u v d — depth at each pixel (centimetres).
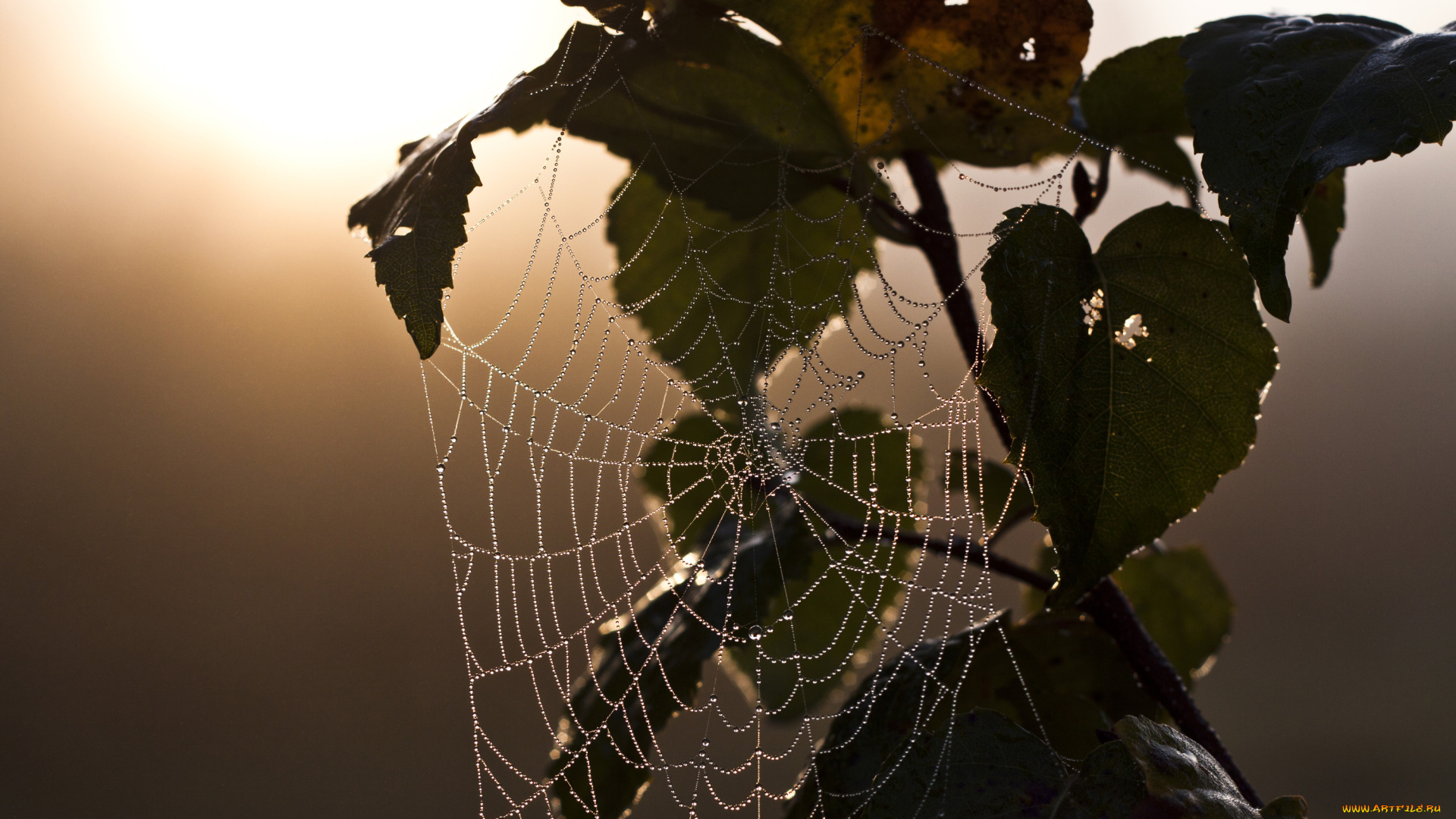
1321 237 42
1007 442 41
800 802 40
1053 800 37
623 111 40
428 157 38
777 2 39
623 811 41
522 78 38
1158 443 38
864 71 40
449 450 45
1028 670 42
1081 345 38
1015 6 39
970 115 41
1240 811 37
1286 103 36
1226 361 38
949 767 38
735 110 40
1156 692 40
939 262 42
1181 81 40
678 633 42
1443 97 35
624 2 38
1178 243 38
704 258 44
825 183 42
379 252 37
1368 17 38
